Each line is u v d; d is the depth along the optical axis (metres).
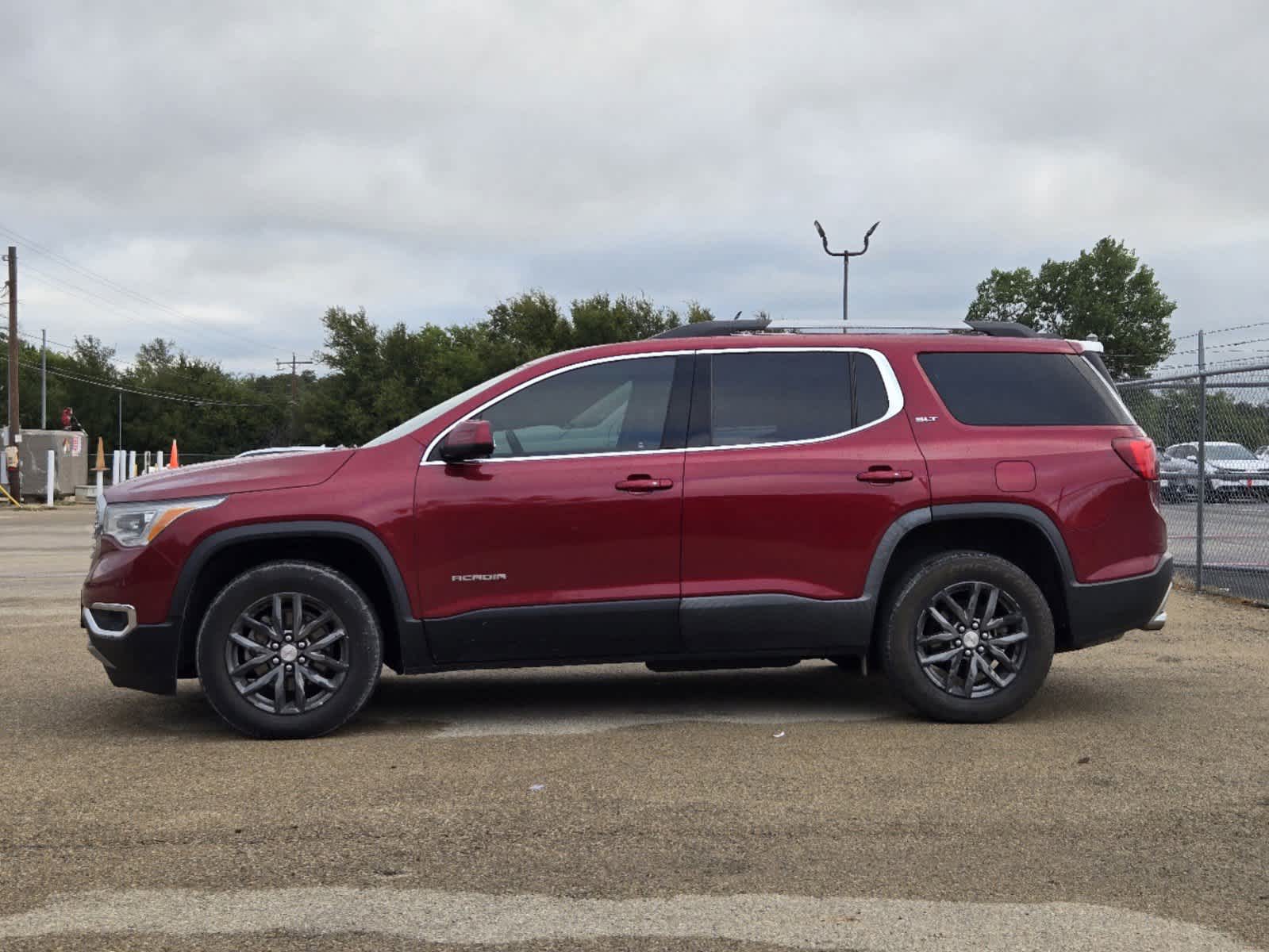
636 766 5.05
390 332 79.50
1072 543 5.92
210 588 5.86
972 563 5.85
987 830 4.16
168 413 91.31
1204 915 3.40
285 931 3.28
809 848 3.97
